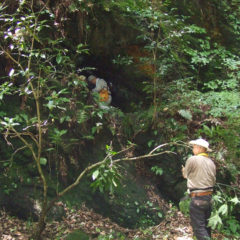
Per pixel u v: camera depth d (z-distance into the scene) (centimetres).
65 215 455
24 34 375
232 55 686
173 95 586
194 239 476
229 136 552
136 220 501
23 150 467
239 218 552
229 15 780
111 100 634
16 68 481
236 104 576
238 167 555
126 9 581
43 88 485
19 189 449
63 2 511
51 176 475
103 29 575
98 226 462
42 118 486
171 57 604
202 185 439
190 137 570
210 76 675
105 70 638
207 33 730
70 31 543
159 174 558
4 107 474
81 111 505
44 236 417
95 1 556
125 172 538
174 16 639
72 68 475
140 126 568
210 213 447
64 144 492
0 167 451
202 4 748
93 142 530
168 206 543
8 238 396
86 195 491
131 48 603
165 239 472
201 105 585
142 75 608
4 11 473
